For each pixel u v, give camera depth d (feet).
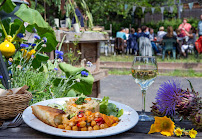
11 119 3.53
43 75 6.62
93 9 44.62
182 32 30.17
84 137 2.62
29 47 6.27
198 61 27.14
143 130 3.06
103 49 38.47
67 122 2.94
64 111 3.37
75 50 10.14
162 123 2.94
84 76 6.52
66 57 9.68
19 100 3.48
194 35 31.40
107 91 17.61
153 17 53.72
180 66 25.96
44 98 5.82
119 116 3.38
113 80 21.94
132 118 3.21
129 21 51.78
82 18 15.75
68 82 6.66
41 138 2.76
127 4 40.70
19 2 6.75
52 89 6.34
